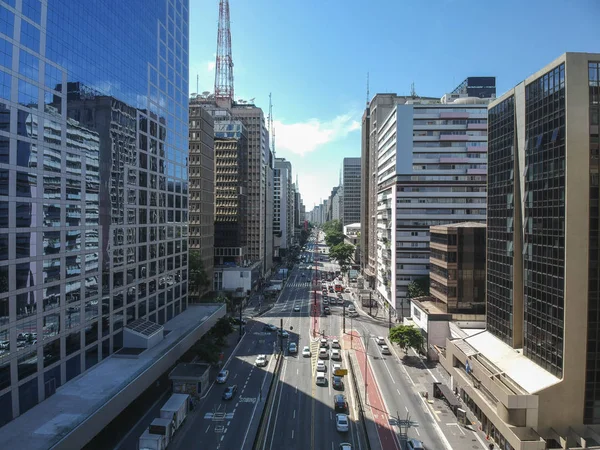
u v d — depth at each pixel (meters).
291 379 69.38
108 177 60.38
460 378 59.72
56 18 48.97
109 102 60.84
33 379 44.06
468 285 80.44
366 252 183.62
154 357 58.88
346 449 45.81
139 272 70.06
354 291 160.38
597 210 45.75
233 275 138.50
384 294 127.94
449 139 112.25
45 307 46.28
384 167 133.75
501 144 62.72
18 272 42.44
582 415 45.66
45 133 46.78
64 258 49.88
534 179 52.28
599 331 45.78
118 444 47.28
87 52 55.31
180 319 82.75
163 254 80.19
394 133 116.81
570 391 45.66
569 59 45.78
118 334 62.31
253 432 50.56
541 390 45.66
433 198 112.62
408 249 113.19
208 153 124.62
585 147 45.59
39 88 45.91
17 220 42.47
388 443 48.91
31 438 37.00
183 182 90.88
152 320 74.88
